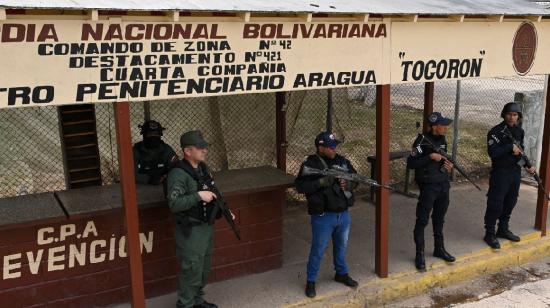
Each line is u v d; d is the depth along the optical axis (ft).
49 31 11.41
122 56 12.26
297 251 20.11
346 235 16.89
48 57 11.51
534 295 18.29
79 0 11.37
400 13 15.12
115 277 15.79
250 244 17.83
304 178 16.05
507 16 18.02
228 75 13.66
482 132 42.34
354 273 18.24
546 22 19.21
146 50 12.50
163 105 23.39
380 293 17.20
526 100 29.30
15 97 11.34
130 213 13.69
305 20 13.94
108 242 15.47
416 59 16.70
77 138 20.49
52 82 11.63
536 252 20.99
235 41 13.56
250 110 25.17
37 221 14.07
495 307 17.48
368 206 25.68
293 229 22.70
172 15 12.25
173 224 16.29
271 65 14.21
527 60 19.12
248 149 25.49
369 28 15.57
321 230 16.19
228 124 24.82
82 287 15.39
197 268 14.73
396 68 16.40
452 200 26.48
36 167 22.11
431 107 26.43
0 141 21.43
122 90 12.46
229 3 13.05
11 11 10.96
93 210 14.71
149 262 16.22
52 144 22.26
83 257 15.24
